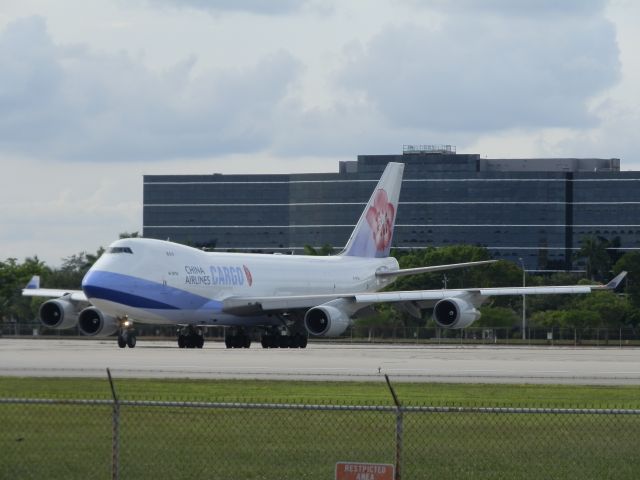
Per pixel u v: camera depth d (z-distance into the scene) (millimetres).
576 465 74875
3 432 83562
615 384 124938
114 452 70750
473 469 73625
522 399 107750
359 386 118688
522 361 170500
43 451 77438
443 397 108750
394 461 75250
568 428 89750
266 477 71250
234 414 94812
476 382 125750
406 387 118375
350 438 83375
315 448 79312
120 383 117875
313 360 163250
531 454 78188
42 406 97125
